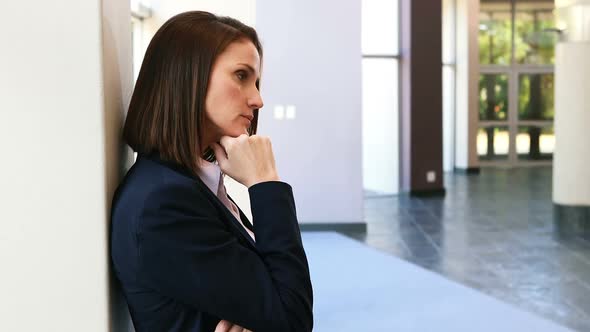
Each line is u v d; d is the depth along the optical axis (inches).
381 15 576.1
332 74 400.2
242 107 54.1
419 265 296.8
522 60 875.4
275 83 398.3
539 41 872.9
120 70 56.6
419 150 572.4
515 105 878.4
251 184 53.6
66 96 49.7
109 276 51.0
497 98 876.6
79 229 50.1
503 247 342.6
